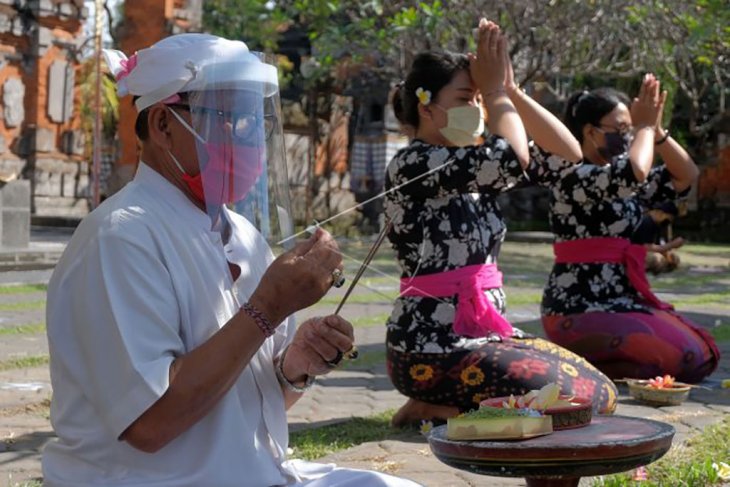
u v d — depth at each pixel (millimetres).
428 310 6160
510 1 18438
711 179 35750
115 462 3031
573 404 3811
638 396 7410
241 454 3092
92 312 2961
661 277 20938
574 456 3377
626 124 7609
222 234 3320
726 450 5801
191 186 3236
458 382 6078
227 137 3160
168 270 3049
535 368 5965
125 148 31250
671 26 20094
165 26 31438
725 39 20812
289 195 3328
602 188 7180
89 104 35656
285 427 3398
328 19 21672
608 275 8023
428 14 17906
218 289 3141
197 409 2924
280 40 35938
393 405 7637
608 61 24078
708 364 8070
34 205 34875
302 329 3449
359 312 13875
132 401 2889
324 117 35750
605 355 7926
